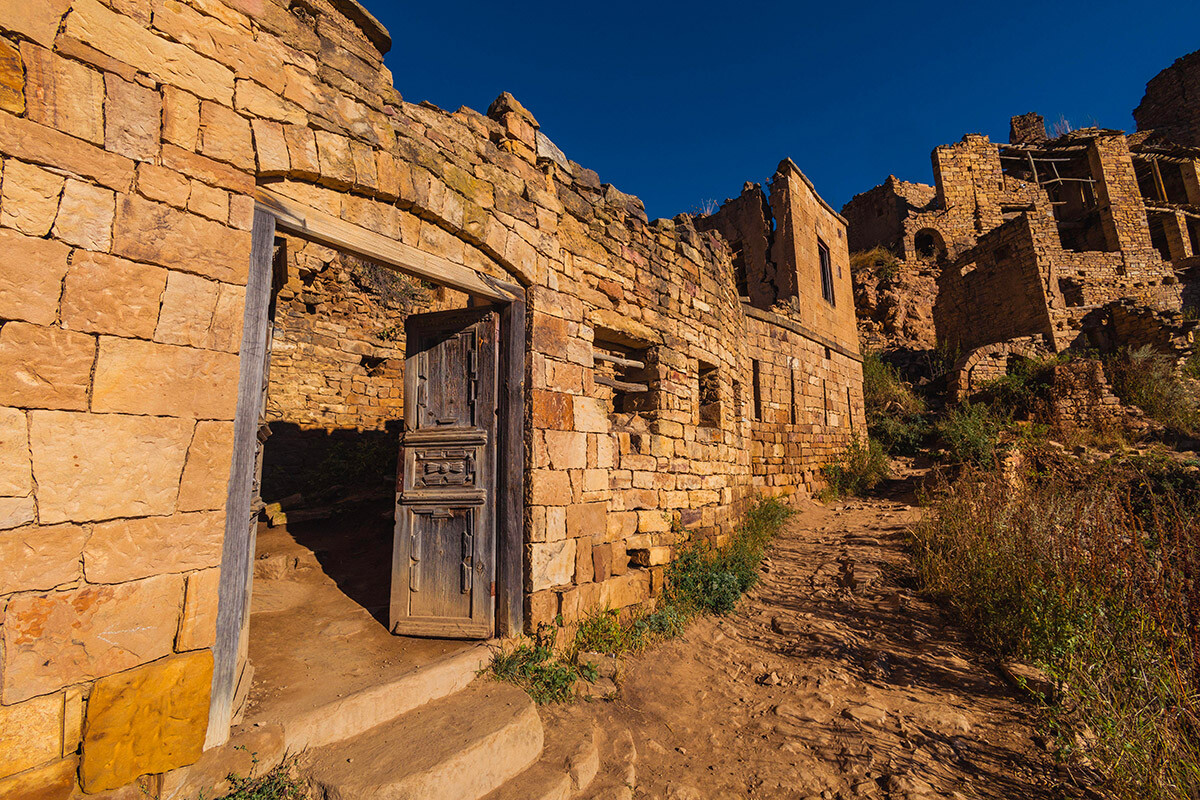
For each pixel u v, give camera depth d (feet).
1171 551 12.81
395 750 8.84
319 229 10.43
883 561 22.53
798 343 40.47
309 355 30.12
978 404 46.52
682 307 21.58
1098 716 10.57
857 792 9.70
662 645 15.47
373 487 26.94
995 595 16.25
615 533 16.40
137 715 7.33
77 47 7.64
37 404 6.93
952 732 11.58
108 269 7.63
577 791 9.48
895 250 78.79
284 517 22.90
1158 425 39.42
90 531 7.21
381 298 34.09
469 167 13.43
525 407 14.16
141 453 7.70
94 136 7.68
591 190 17.80
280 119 9.85
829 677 13.97
